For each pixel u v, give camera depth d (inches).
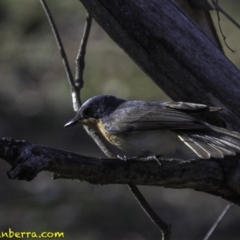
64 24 941.8
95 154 723.4
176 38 292.7
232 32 850.1
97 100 348.5
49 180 701.9
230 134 289.0
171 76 297.3
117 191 678.5
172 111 307.9
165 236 306.0
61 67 879.1
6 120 794.2
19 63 899.4
